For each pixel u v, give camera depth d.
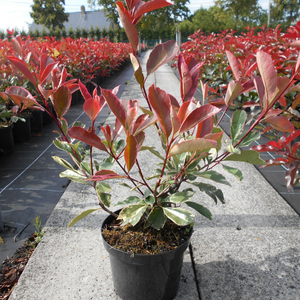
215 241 2.14
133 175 3.18
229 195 2.79
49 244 2.10
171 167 1.57
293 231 2.26
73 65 6.93
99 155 3.74
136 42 1.14
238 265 1.91
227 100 1.34
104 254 2.01
